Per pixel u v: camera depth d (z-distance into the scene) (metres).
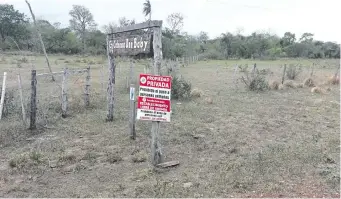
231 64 44.78
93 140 7.34
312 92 15.83
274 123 9.25
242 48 67.25
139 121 9.02
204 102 12.41
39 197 4.68
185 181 5.14
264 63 48.81
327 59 63.75
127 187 4.97
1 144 7.03
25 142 7.21
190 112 10.44
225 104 12.14
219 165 5.84
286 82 18.05
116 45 7.69
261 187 4.92
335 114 10.63
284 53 68.00
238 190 4.82
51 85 16.67
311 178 5.27
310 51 67.88
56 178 5.35
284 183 5.07
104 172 5.59
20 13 60.97
